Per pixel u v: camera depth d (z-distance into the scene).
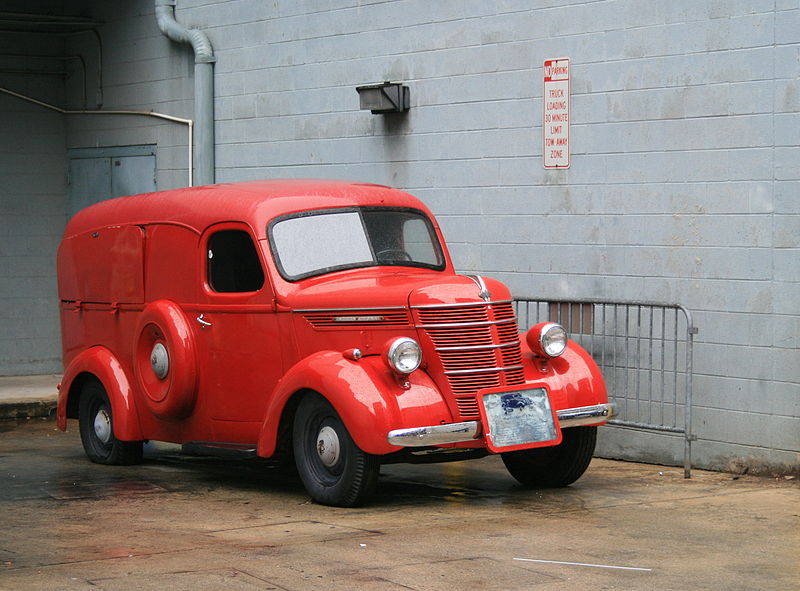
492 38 10.68
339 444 7.79
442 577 5.93
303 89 12.41
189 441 9.16
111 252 9.82
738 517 7.47
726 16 9.20
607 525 7.21
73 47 15.34
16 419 12.98
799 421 8.91
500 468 9.56
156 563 6.25
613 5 9.84
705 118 9.34
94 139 15.09
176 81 13.91
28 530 7.17
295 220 8.66
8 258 15.33
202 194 9.20
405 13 11.38
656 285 9.67
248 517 7.57
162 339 9.18
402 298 7.85
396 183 11.52
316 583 5.83
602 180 9.98
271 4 12.69
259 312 8.51
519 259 10.58
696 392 9.44
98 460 10.02
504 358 7.94
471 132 10.88
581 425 8.17
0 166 15.25
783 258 8.95
